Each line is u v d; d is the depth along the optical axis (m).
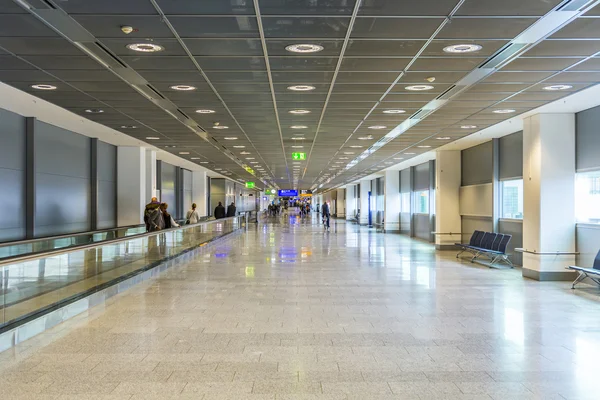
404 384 4.68
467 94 9.12
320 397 4.35
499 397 4.37
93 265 8.55
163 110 10.73
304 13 5.14
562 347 5.94
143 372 5.02
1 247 10.41
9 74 7.71
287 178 40.12
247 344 6.05
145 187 18.62
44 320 6.73
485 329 6.80
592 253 10.60
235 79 8.01
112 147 17.89
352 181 43.59
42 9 5.07
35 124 12.22
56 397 4.35
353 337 6.38
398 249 19.23
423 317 7.52
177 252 14.94
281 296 9.24
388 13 5.14
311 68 7.32
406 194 28.39
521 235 13.95
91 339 6.27
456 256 16.36
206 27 5.57
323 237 26.11
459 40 6.04
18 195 11.88
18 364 5.27
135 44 6.20
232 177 39.22
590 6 4.98
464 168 18.67
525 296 9.29
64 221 14.39
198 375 4.93
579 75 7.77
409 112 10.89
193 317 7.50
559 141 11.14
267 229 34.03
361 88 8.62
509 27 5.59
